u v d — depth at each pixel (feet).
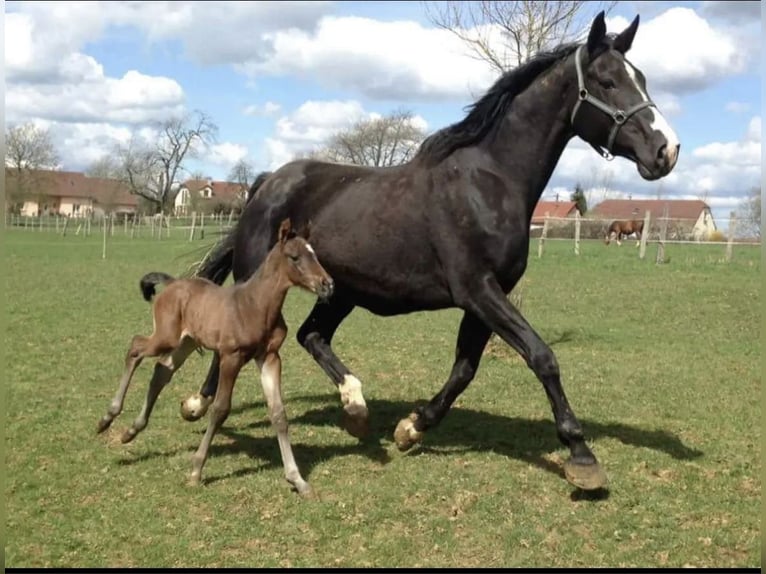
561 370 31.94
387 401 26.73
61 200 295.28
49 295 55.21
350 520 16.17
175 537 15.30
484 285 17.93
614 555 14.80
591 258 88.28
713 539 15.43
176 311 18.51
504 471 19.12
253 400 26.40
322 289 17.13
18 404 24.93
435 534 15.61
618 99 17.44
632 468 19.44
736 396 27.55
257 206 20.62
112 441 21.17
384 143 165.99
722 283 62.64
